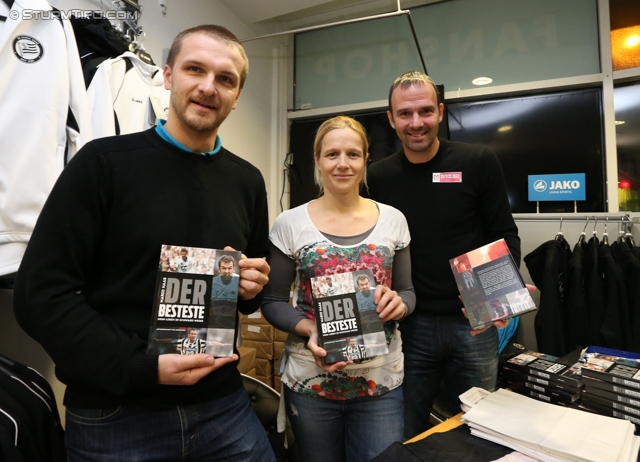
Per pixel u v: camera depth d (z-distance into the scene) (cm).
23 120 112
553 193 273
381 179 157
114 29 157
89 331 77
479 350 143
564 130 279
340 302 109
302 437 120
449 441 100
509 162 291
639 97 264
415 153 147
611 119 263
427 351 148
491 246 126
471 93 300
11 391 90
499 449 96
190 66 91
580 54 279
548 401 120
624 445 92
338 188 120
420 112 138
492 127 297
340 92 349
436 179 147
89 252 83
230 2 287
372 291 110
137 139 93
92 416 83
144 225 87
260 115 335
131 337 82
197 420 91
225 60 92
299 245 121
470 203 146
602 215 228
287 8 297
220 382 97
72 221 80
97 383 76
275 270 125
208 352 86
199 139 96
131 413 84
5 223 108
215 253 91
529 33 292
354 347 106
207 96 90
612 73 264
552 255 207
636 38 265
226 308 90
